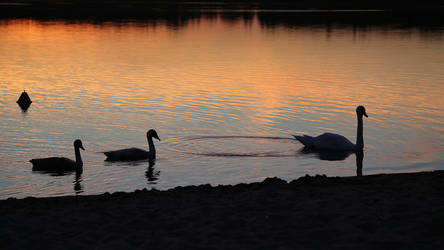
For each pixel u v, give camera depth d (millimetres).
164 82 30875
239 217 9375
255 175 15242
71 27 65750
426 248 7848
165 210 9906
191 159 17047
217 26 70375
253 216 9406
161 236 8711
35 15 85500
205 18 83938
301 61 39406
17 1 132000
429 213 9102
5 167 16406
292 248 8055
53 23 71188
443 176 11688
